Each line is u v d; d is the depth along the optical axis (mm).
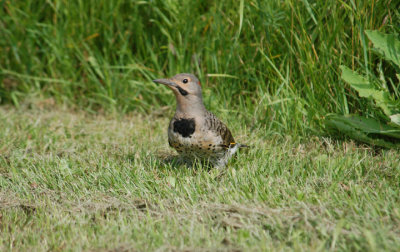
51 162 9469
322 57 10375
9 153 10180
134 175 8484
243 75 11977
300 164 8703
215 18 11969
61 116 12945
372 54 10133
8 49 14195
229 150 9164
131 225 6762
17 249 6367
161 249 5988
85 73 13688
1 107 13953
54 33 13672
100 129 11836
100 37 13453
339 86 10242
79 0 13266
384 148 9656
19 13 13945
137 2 12445
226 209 6977
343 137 10148
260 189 7691
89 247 6227
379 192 7301
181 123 8641
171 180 8297
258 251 5812
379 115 9836
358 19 9734
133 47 13367
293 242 5945
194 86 8555
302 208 6777
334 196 7207
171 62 12594
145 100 13117
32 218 7215
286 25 10961
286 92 10789
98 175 8609
